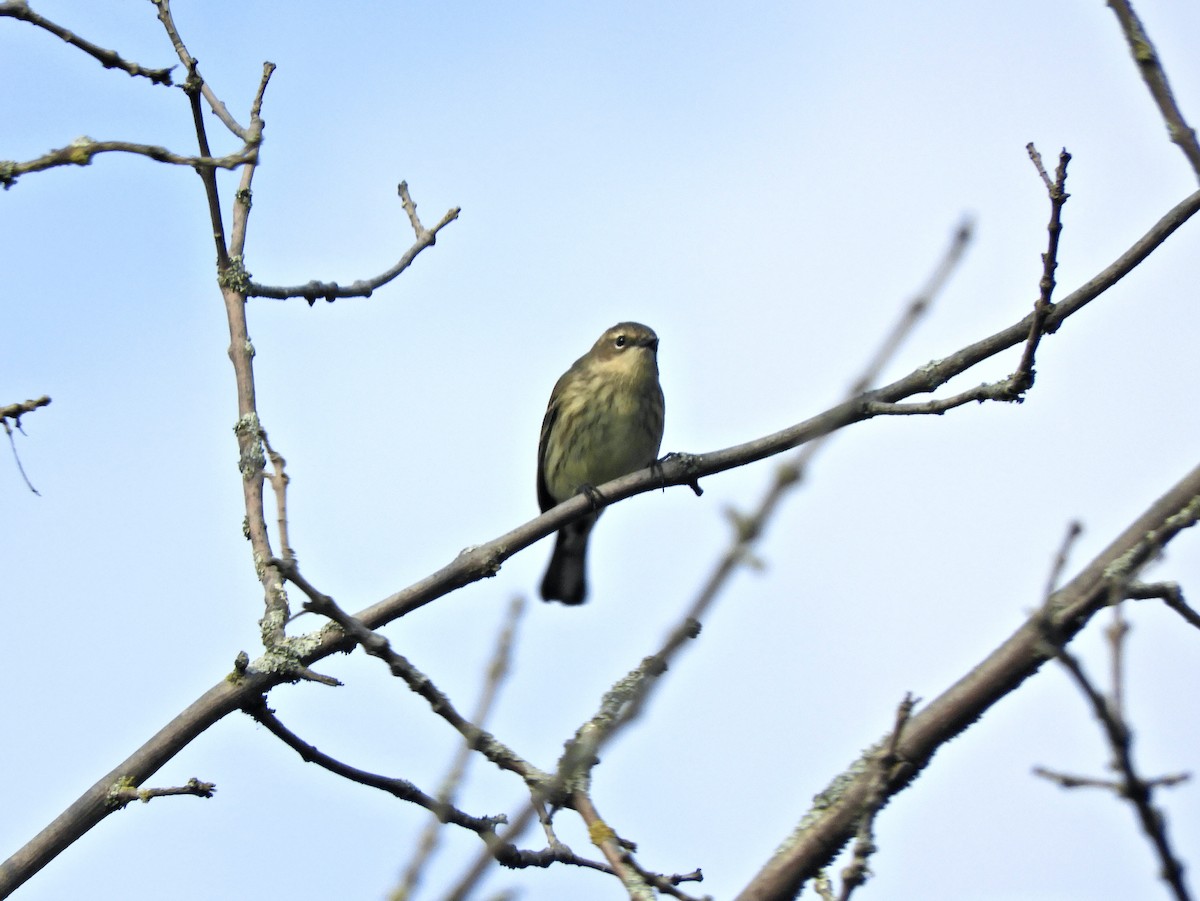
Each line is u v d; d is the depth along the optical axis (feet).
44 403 35.91
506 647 22.62
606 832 23.43
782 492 16.53
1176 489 23.97
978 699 23.44
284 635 35.76
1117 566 22.68
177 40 39.93
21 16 31.40
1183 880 16.58
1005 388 38.06
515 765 27.53
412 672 27.81
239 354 40.29
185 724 34.30
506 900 19.33
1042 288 37.04
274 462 37.17
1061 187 36.32
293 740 34.32
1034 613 19.15
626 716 18.86
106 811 33.04
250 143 37.78
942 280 17.93
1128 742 16.88
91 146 31.01
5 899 32.35
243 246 41.50
